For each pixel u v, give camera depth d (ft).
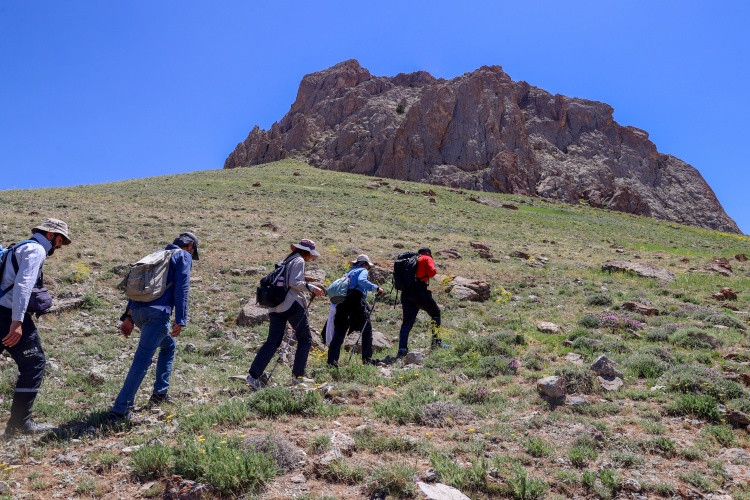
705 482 15.58
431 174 287.07
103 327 33.73
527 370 26.43
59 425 18.67
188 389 22.90
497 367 26.37
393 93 398.83
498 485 14.55
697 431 19.38
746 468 16.69
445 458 16.05
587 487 15.11
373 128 334.44
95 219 79.00
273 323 23.65
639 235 151.84
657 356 28.22
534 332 35.99
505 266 68.18
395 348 33.63
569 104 390.63
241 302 42.01
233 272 51.78
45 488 14.25
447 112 308.60
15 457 15.99
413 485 14.15
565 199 280.92
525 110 382.42
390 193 198.08
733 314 44.70
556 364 27.68
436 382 24.31
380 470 14.61
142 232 70.33
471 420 19.69
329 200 150.92
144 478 14.75
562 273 66.13
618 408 21.27
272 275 23.67
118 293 41.93
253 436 16.98
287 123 412.57
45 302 18.02
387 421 19.27
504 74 374.02
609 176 337.31
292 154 344.49
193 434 17.17
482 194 239.50
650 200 346.74
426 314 41.88
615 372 24.72
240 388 23.52
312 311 41.60
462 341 30.25
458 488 14.48
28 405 17.80
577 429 18.92
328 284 48.65
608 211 255.50
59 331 31.60
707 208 359.87
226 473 14.07
